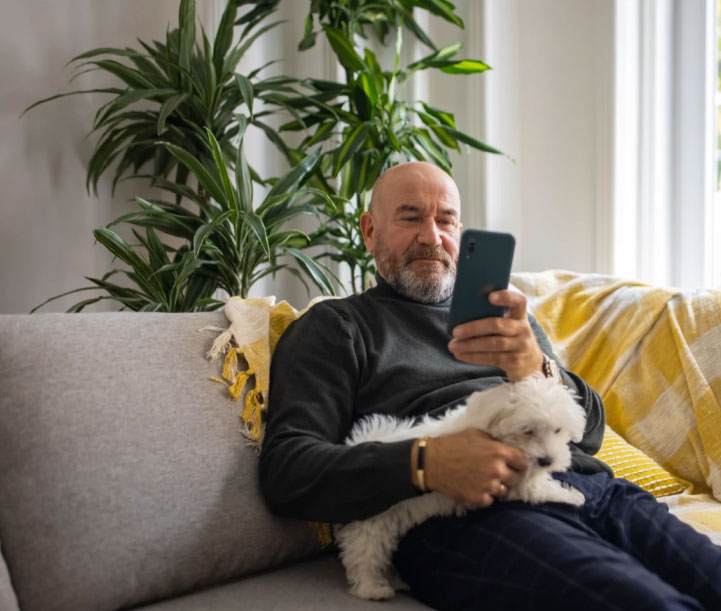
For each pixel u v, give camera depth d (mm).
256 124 2115
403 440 1008
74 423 1007
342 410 1160
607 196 2326
